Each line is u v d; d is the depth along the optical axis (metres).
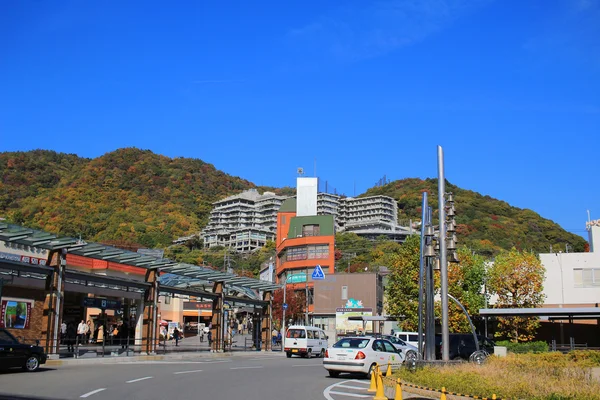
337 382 20.61
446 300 21.14
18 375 19.42
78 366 24.86
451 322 42.34
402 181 170.00
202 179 168.50
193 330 74.88
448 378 15.93
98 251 30.50
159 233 120.81
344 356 22.25
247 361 32.16
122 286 32.81
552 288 46.09
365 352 22.22
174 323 62.84
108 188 139.25
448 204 21.78
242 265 110.44
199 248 121.19
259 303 45.91
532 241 110.38
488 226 113.06
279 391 17.05
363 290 65.44
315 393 16.84
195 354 36.00
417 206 150.88
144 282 33.97
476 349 28.56
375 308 64.50
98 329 36.88
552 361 25.25
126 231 113.56
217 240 137.00
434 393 14.48
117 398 14.19
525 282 41.62
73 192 130.38
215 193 164.12
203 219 146.88
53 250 28.14
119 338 34.81
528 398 13.07
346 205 158.25
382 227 143.62
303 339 38.28
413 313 44.25
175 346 42.50
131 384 17.58
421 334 23.09
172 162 171.12
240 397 15.17
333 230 78.44
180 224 130.38
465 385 14.66
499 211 125.25
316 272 56.09
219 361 31.48
